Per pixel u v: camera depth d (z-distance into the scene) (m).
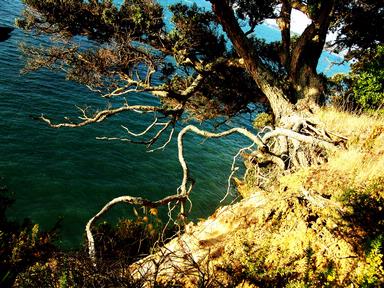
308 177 6.01
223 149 27.95
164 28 15.70
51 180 16.97
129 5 14.74
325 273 4.54
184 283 4.80
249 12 16.05
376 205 5.12
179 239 5.89
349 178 5.86
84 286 4.34
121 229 10.36
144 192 18.59
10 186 15.63
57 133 21.69
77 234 14.01
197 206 18.53
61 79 31.05
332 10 14.07
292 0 15.03
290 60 15.83
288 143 10.89
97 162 19.95
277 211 5.44
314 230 5.01
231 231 5.69
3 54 32.50
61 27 15.17
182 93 15.67
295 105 13.33
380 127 8.18
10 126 20.69
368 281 4.23
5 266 5.84
